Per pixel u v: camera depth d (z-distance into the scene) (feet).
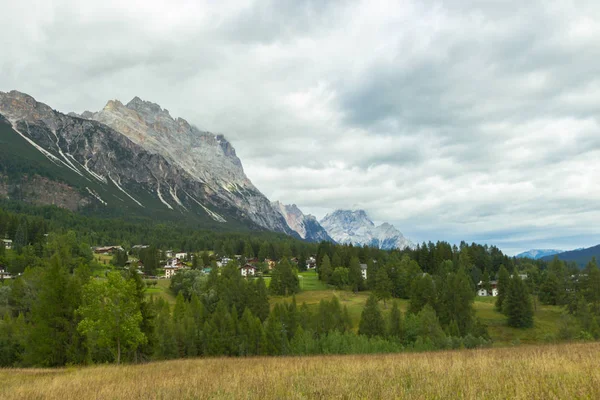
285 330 275.18
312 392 46.65
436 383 46.14
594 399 36.50
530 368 54.80
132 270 187.83
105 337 138.10
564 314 297.33
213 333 250.37
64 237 551.59
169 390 55.36
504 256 627.05
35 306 162.91
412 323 269.03
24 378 93.15
